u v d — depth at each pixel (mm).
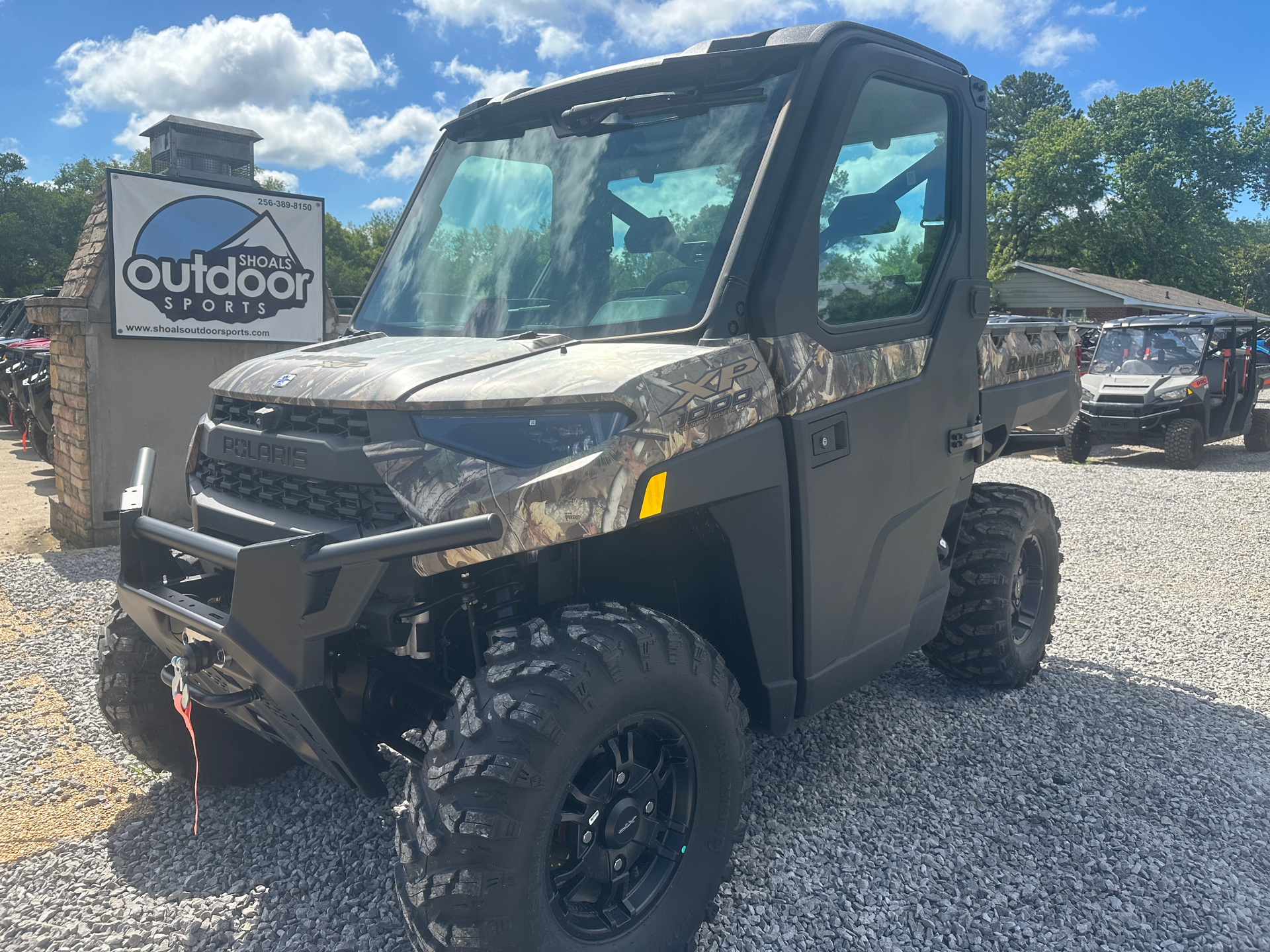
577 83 2756
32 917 2391
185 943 2275
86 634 4801
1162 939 2340
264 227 7422
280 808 2963
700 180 2438
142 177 6770
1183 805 3033
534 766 1788
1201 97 67438
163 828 2840
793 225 2332
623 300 2396
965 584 3701
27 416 10500
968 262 3186
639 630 1996
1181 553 7266
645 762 2166
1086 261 59812
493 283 2689
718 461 2098
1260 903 2500
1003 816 2928
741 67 2543
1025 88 80625
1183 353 13266
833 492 2465
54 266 73750
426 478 1883
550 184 2730
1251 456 14281
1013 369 3625
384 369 2139
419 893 1794
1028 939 2326
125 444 6961
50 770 3260
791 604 2422
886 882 2543
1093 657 4629
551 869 2002
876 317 2732
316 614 1873
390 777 3143
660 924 2115
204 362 7270
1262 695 4145
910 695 3932
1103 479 11602
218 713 2834
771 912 2393
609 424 1916
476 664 2121
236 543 2312
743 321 2260
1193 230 61812
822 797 3000
